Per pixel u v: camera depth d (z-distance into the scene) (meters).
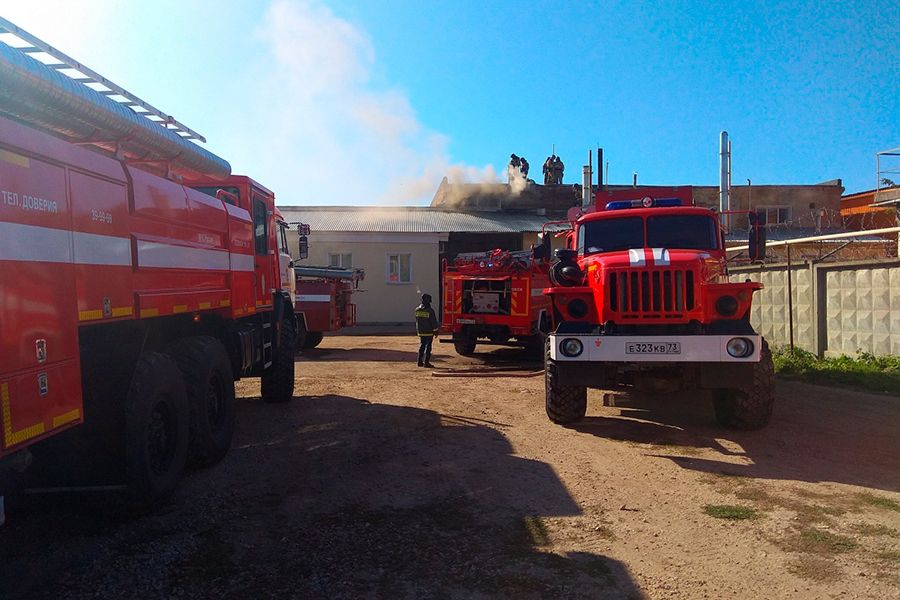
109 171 4.16
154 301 4.81
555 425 7.52
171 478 4.98
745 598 3.40
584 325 6.92
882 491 5.10
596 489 5.21
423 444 6.69
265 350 8.21
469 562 3.87
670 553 3.97
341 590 3.53
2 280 3.05
